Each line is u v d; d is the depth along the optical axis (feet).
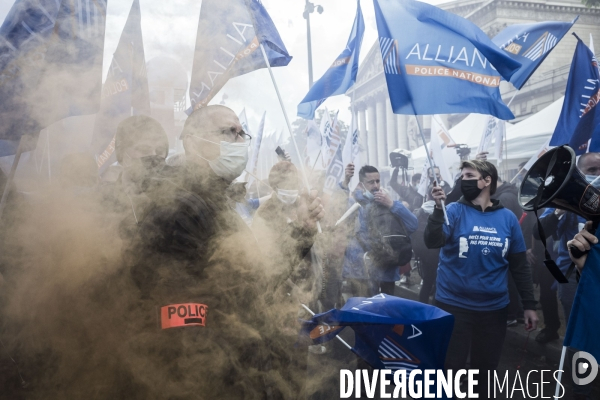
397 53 11.31
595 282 6.10
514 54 14.17
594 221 5.73
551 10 69.82
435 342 6.52
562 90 63.93
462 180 9.78
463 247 9.47
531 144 24.81
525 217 16.58
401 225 13.57
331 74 13.98
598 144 13.07
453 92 11.19
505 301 9.48
